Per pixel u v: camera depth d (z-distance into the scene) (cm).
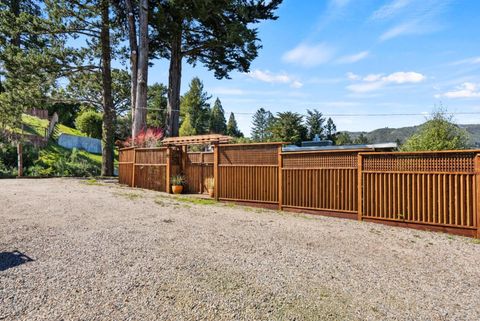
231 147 958
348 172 735
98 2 1761
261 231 569
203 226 593
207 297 298
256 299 297
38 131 2592
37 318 252
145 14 1702
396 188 664
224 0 1733
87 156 2675
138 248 439
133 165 1355
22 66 1619
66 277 334
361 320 267
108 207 754
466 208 580
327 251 459
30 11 2742
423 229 627
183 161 1221
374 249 479
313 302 296
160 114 3616
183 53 2020
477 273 388
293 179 826
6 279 324
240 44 1838
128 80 2012
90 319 253
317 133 4628
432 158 623
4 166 1767
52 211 675
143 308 273
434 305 300
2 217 601
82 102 1970
